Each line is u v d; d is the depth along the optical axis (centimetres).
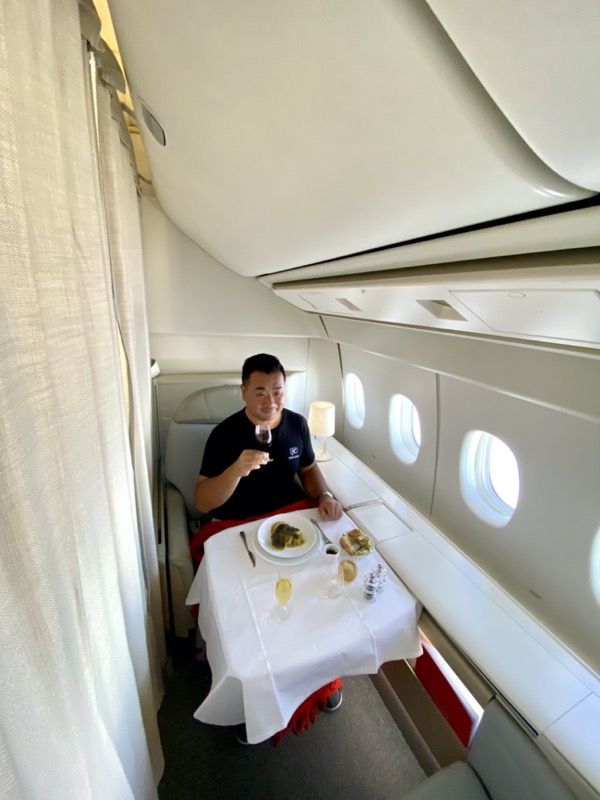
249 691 92
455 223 51
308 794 126
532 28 21
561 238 45
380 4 24
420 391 176
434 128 34
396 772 133
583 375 88
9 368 31
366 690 159
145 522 124
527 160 34
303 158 49
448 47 26
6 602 31
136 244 132
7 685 31
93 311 61
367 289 100
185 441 195
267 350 237
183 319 206
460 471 162
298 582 120
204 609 125
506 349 104
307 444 182
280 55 33
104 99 75
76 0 49
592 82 23
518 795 86
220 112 48
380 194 50
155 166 99
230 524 158
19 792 32
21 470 33
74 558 46
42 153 39
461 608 116
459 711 121
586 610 115
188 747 136
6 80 29
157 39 41
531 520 130
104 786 56
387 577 125
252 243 108
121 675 75
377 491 176
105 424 70
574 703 92
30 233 37
